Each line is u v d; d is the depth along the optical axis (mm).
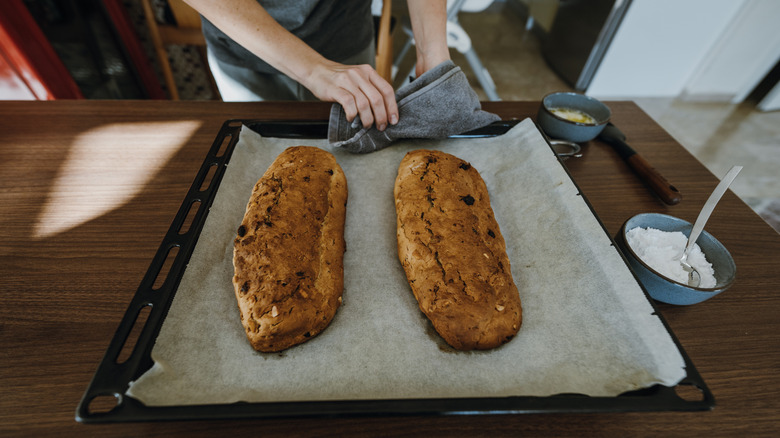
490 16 2205
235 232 487
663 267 445
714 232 514
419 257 467
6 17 825
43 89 940
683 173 592
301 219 481
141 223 496
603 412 345
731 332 422
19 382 368
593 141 638
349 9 728
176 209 515
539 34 2020
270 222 470
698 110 1623
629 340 390
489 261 463
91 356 387
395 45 1821
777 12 1396
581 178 574
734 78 1613
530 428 364
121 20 1067
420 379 393
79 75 1036
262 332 406
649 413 374
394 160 599
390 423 363
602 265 439
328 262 465
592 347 400
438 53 664
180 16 1010
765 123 1559
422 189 523
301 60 588
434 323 428
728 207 549
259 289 426
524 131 593
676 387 390
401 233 497
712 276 441
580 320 420
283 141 605
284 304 417
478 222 498
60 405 358
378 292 463
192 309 410
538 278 466
